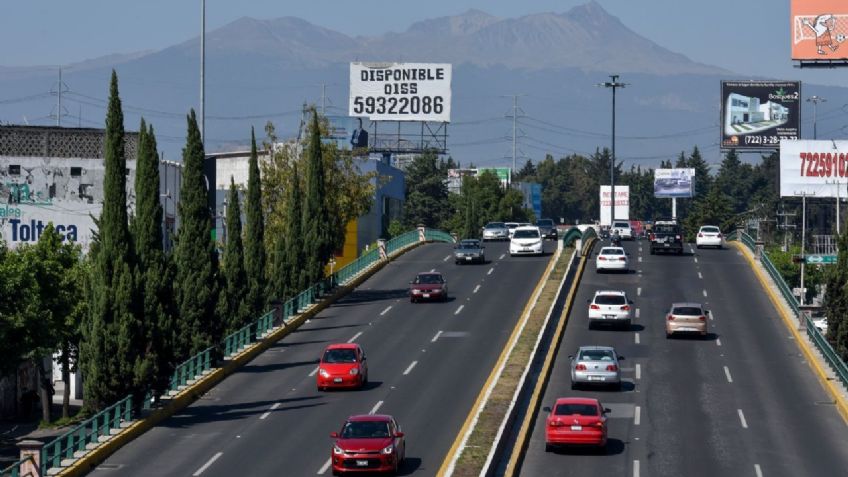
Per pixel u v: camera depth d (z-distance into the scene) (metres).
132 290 77.69
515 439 69.88
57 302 86.88
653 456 66.44
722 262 161.75
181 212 95.62
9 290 76.12
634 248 187.38
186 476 61.94
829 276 97.62
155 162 84.06
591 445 66.19
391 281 148.12
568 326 113.00
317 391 85.94
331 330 113.62
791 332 111.25
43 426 90.44
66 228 129.00
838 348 94.31
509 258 168.38
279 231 151.88
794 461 65.56
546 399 81.88
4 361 77.50
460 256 160.62
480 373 90.75
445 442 68.56
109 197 78.62
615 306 110.06
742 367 94.94
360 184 155.75
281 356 101.44
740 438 71.31
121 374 76.38
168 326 79.94
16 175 128.88
